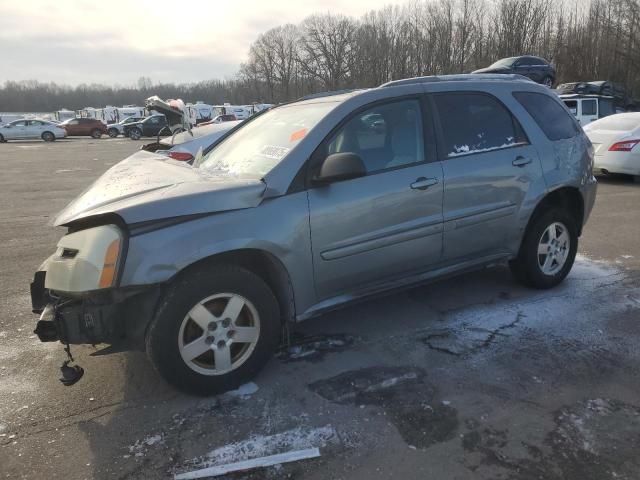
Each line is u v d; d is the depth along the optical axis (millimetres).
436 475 2469
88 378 3398
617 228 7086
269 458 2605
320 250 3346
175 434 2803
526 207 4305
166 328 2934
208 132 7527
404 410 2973
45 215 8820
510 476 2451
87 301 2852
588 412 2924
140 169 3715
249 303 3158
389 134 3703
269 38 91688
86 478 2494
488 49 46906
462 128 4023
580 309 4309
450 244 3939
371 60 68938
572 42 42125
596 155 11102
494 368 3406
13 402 3125
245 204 3078
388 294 3811
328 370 3424
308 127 3484
